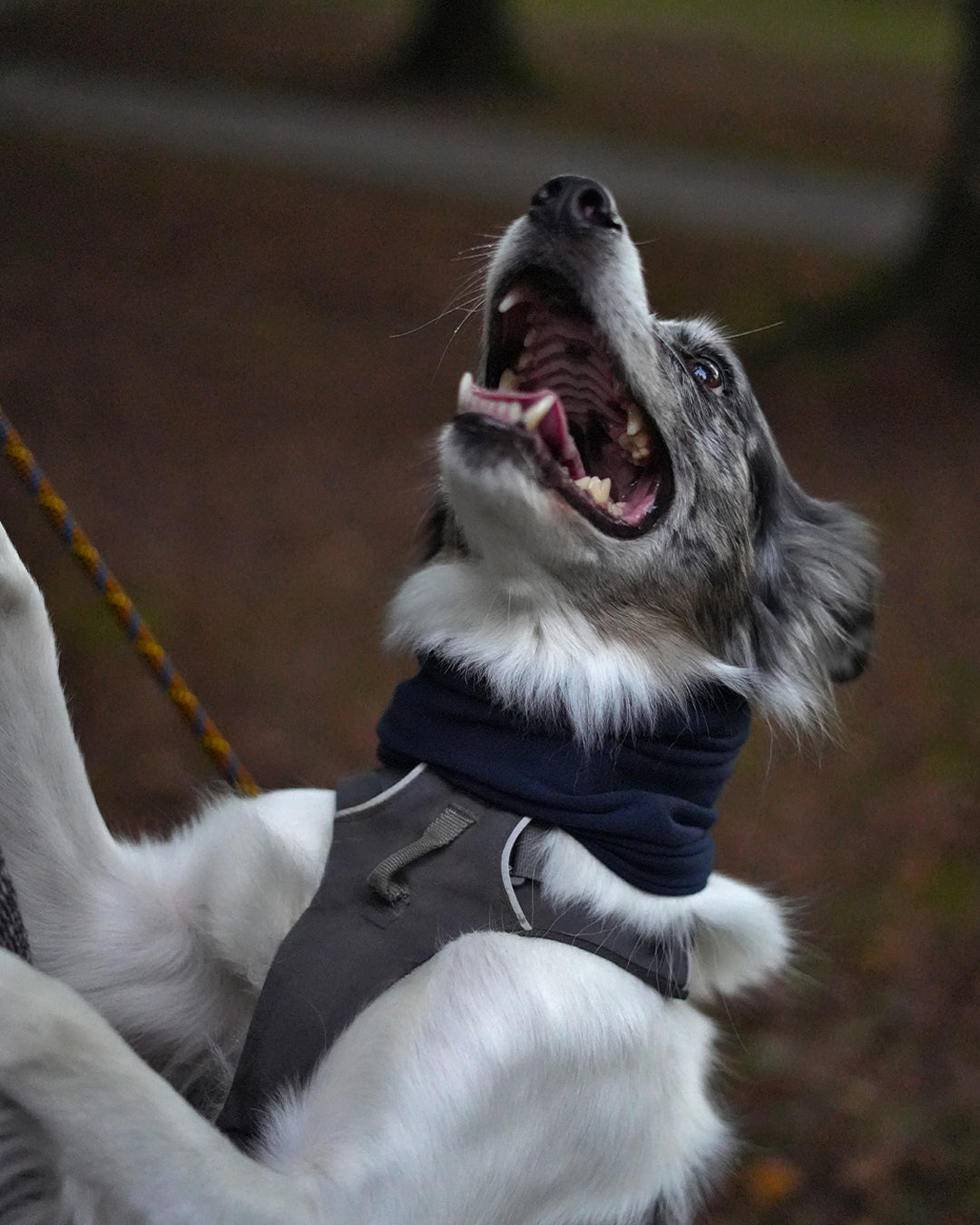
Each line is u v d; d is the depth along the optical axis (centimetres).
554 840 279
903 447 1190
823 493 1095
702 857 293
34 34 2544
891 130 2439
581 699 296
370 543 965
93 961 296
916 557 1004
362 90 2383
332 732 745
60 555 851
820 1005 579
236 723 735
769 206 1894
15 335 1306
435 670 304
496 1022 258
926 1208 489
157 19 2773
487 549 298
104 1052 224
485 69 2428
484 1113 255
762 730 784
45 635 288
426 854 277
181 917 303
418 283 1545
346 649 830
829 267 1623
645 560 315
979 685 850
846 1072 547
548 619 303
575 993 266
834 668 380
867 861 676
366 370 1309
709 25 3462
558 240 316
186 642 803
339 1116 249
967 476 1142
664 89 2612
